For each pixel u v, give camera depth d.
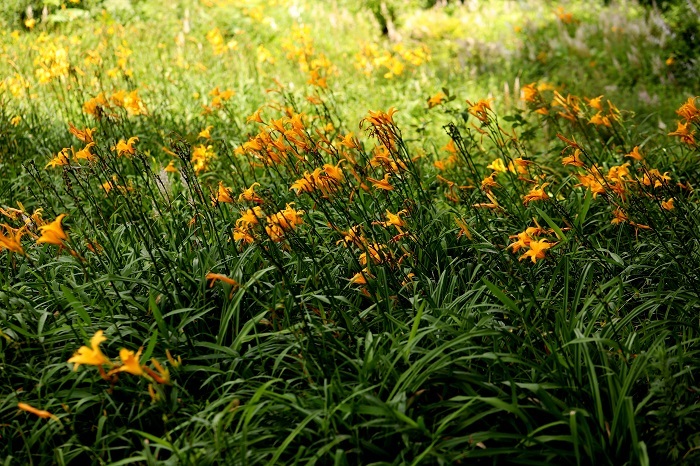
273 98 8.23
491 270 3.51
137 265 3.88
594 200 4.52
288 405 2.61
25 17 11.58
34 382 3.10
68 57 9.15
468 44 12.00
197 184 3.99
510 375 2.83
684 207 3.98
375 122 3.72
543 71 10.62
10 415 2.96
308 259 3.78
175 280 3.47
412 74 9.91
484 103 4.28
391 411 2.48
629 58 9.82
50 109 7.15
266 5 13.88
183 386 3.00
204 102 7.84
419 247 3.65
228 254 3.86
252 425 2.69
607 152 5.25
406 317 3.37
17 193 5.25
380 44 12.84
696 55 9.79
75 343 3.20
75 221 4.68
